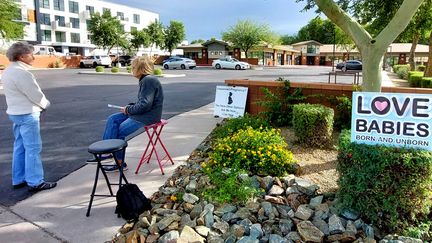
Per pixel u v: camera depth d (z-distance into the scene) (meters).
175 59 34.12
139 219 2.82
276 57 47.47
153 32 47.75
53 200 3.31
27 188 3.60
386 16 9.98
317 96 5.96
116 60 37.66
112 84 16.52
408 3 3.37
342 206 2.70
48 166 4.31
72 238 2.64
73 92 13.00
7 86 3.39
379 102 2.52
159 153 4.75
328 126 4.56
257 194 3.06
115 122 4.04
